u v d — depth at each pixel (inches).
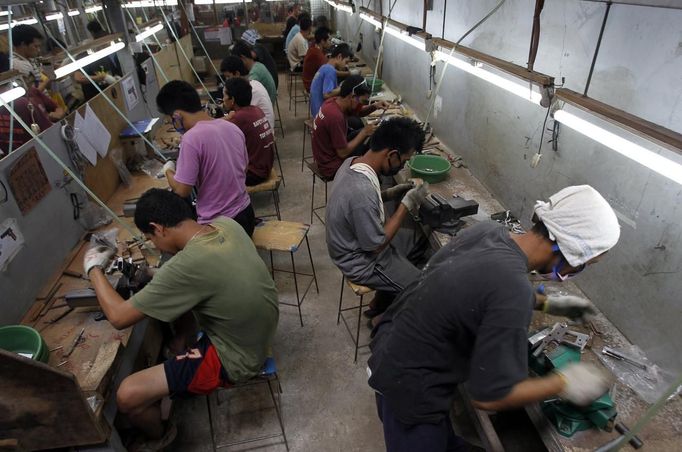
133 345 72.2
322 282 116.3
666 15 49.0
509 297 38.1
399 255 87.1
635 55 54.2
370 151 76.6
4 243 62.1
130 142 112.0
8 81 65.8
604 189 63.6
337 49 188.7
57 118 104.6
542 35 73.7
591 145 65.3
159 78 153.5
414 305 45.9
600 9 59.1
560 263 42.1
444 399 48.9
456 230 86.6
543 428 51.1
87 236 84.3
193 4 297.0
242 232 67.1
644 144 49.6
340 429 79.1
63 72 85.5
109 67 136.8
